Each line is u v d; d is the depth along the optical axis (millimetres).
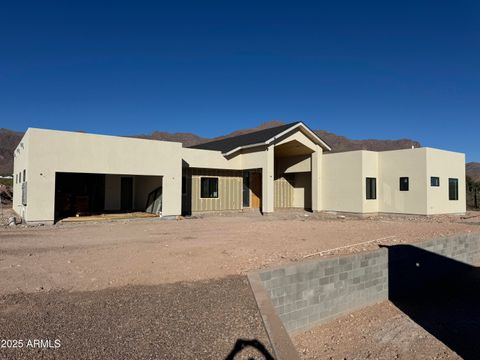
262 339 3611
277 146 21516
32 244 8891
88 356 3143
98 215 16406
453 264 9969
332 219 17453
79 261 6887
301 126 20469
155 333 3680
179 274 5988
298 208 24281
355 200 19375
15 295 4789
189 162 18922
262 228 12844
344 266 6867
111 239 9820
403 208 18953
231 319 4102
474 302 8031
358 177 19297
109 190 19000
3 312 4168
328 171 21109
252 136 22688
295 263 6250
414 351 5574
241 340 3576
